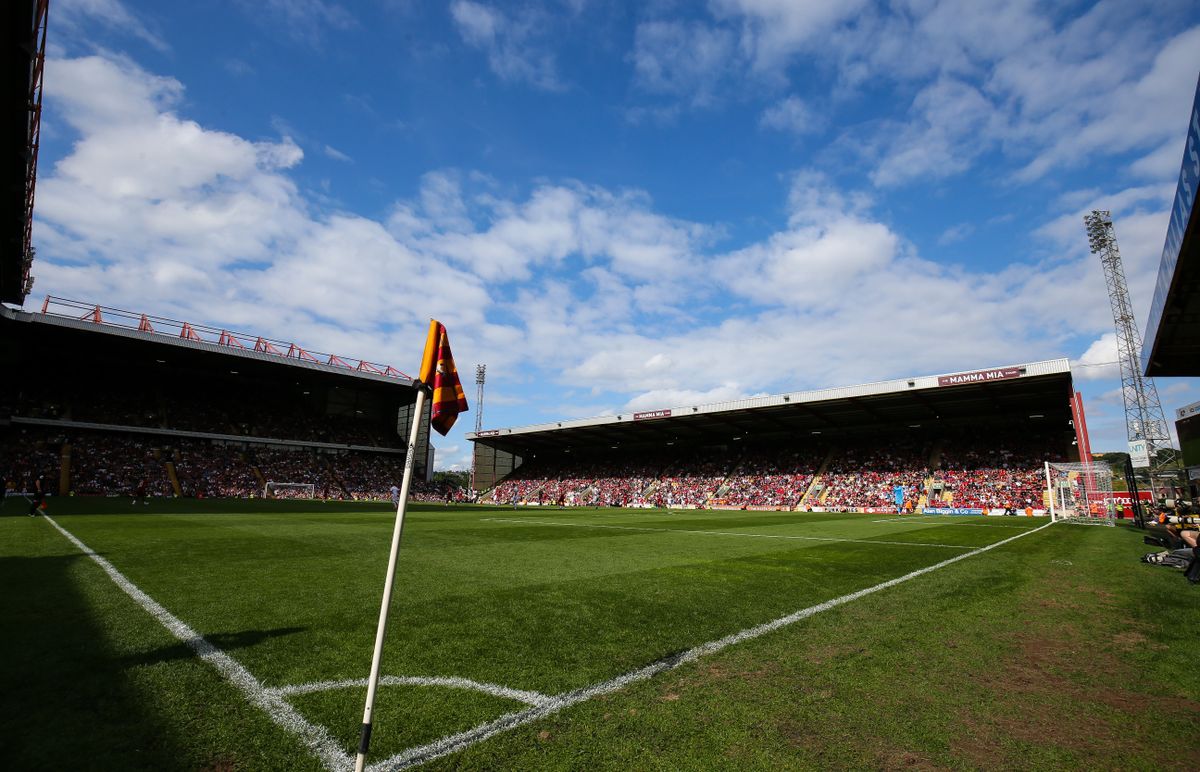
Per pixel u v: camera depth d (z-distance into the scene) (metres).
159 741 3.01
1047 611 6.32
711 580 8.30
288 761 2.84
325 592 7.01
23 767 2.69
